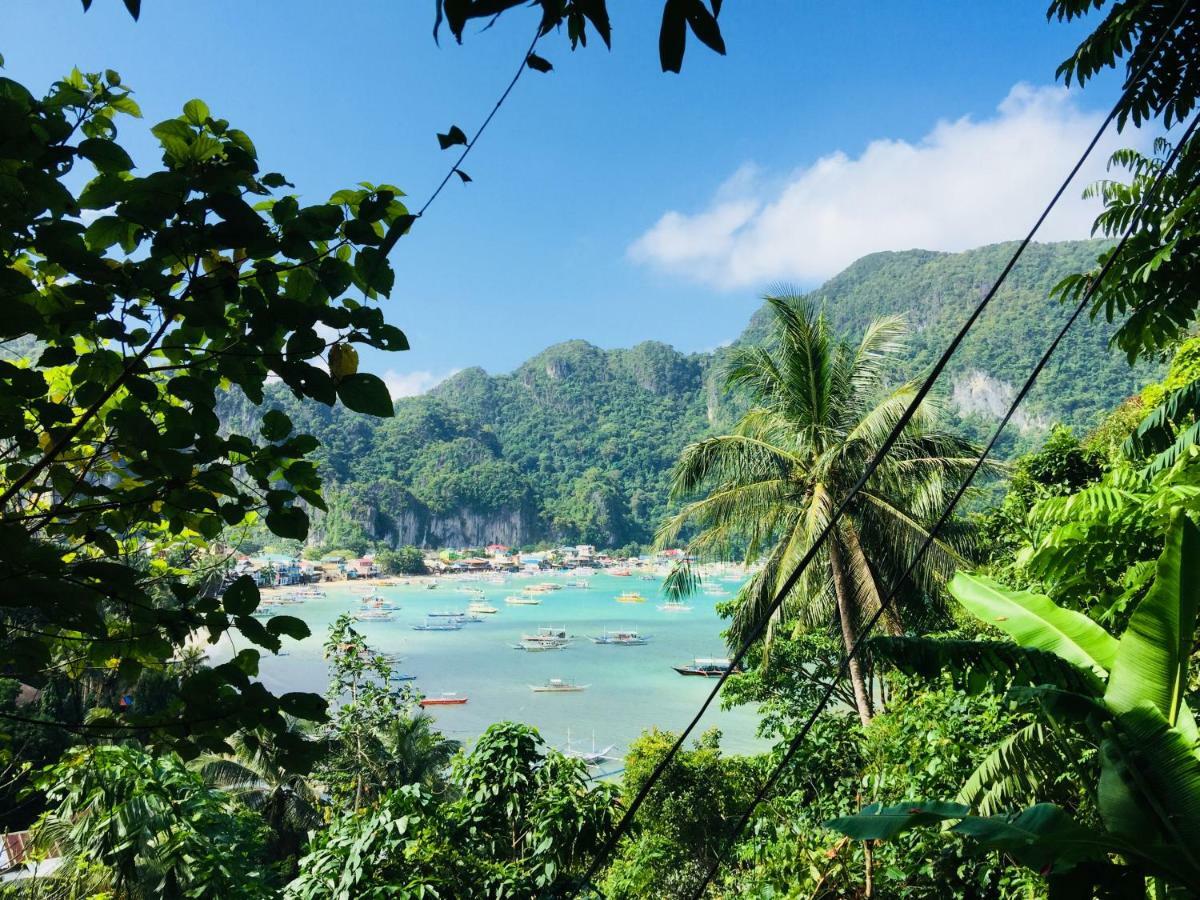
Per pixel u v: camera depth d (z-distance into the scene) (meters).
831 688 2.17
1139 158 6.13
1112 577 5.69
